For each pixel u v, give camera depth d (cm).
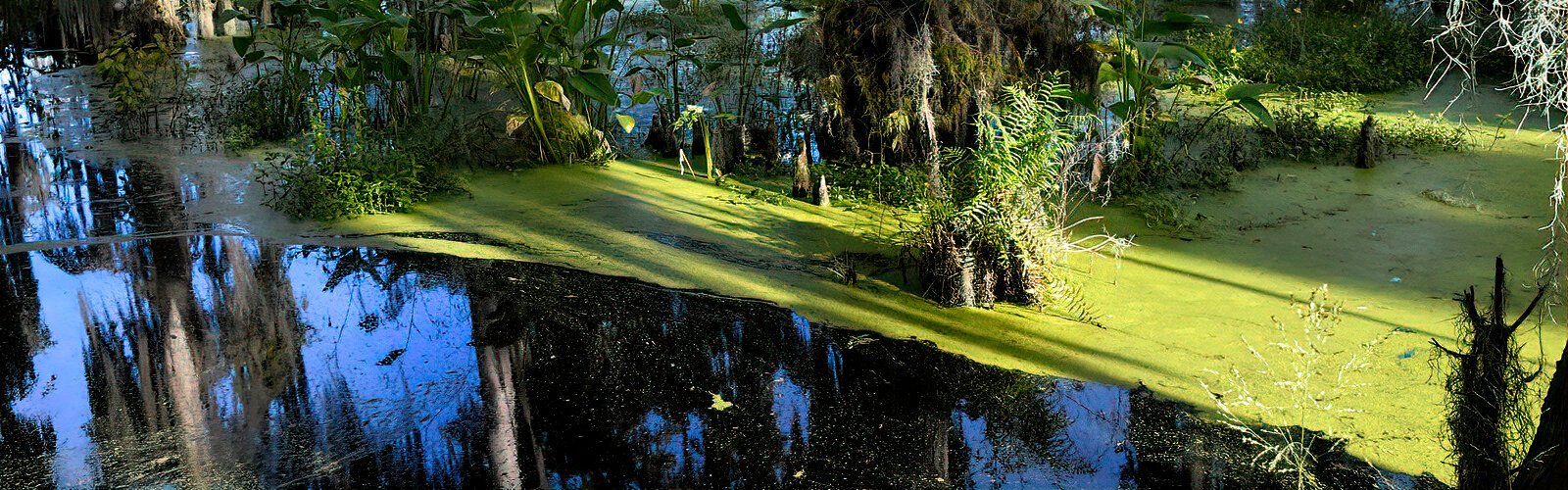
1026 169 602
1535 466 335
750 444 458
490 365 530
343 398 498
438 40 1143
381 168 773
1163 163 786
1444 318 548
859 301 598
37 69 1190
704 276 635
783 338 554
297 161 779
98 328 573
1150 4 1352
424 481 432
